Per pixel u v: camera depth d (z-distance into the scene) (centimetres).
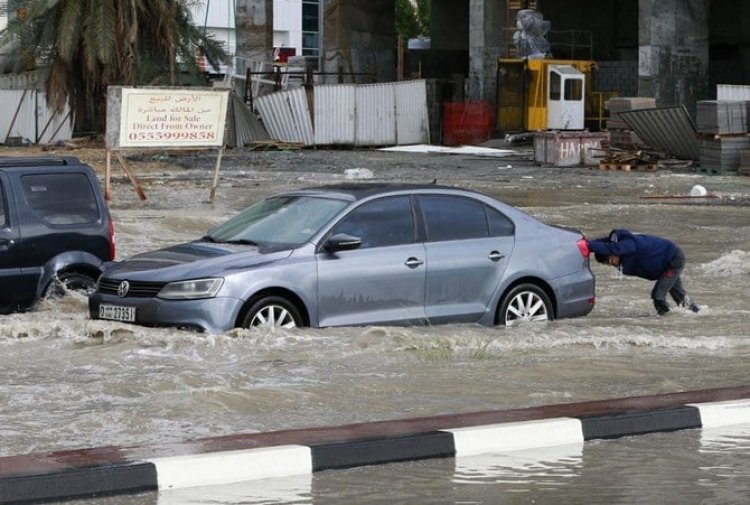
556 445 1309
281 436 1259
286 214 1986
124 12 7531
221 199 4634
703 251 3173
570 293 2062
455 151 8319
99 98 7794
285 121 8625
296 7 15775
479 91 9419
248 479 1167
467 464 1228
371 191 1962
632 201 4669
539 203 4572
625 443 1320
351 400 1506
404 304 1931
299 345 1795
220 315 1802
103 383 1573
